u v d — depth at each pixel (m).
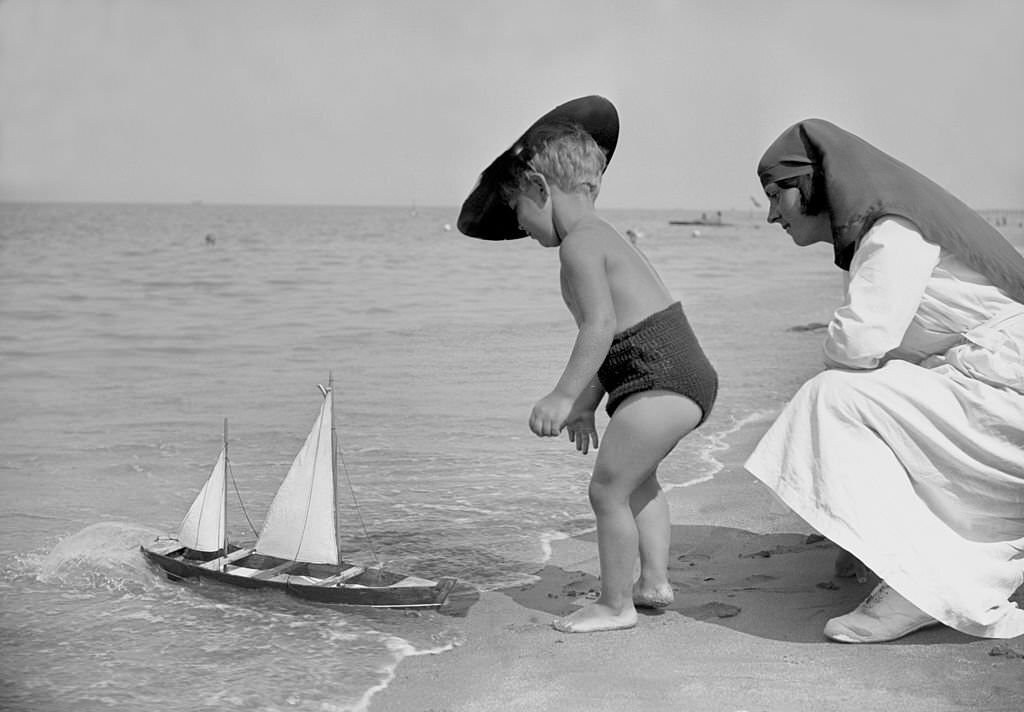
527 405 8.13
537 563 4.48
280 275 26.47
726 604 3.89
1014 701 3.01
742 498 5.39
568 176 3.76
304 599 3.95
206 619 3.77
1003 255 3.67
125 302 18.28
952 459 3.49
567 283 3.66
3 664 3.33
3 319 15.28
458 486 5.76
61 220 103.25
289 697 3.11
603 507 3.60
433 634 3.63
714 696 3.07
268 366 10.46
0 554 4.51
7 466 6.25
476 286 22.50
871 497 3.45
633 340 3.55
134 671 3.30
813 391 3.62
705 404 3.59
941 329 3.70
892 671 3.24
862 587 4.04
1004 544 3.53
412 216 163.88
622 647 3.48
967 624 3.37
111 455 6.56
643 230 83.62
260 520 5.14
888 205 3.63
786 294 20.02
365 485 5.75
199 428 7.38
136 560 4.38
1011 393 3.52
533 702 3.05
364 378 9.59
